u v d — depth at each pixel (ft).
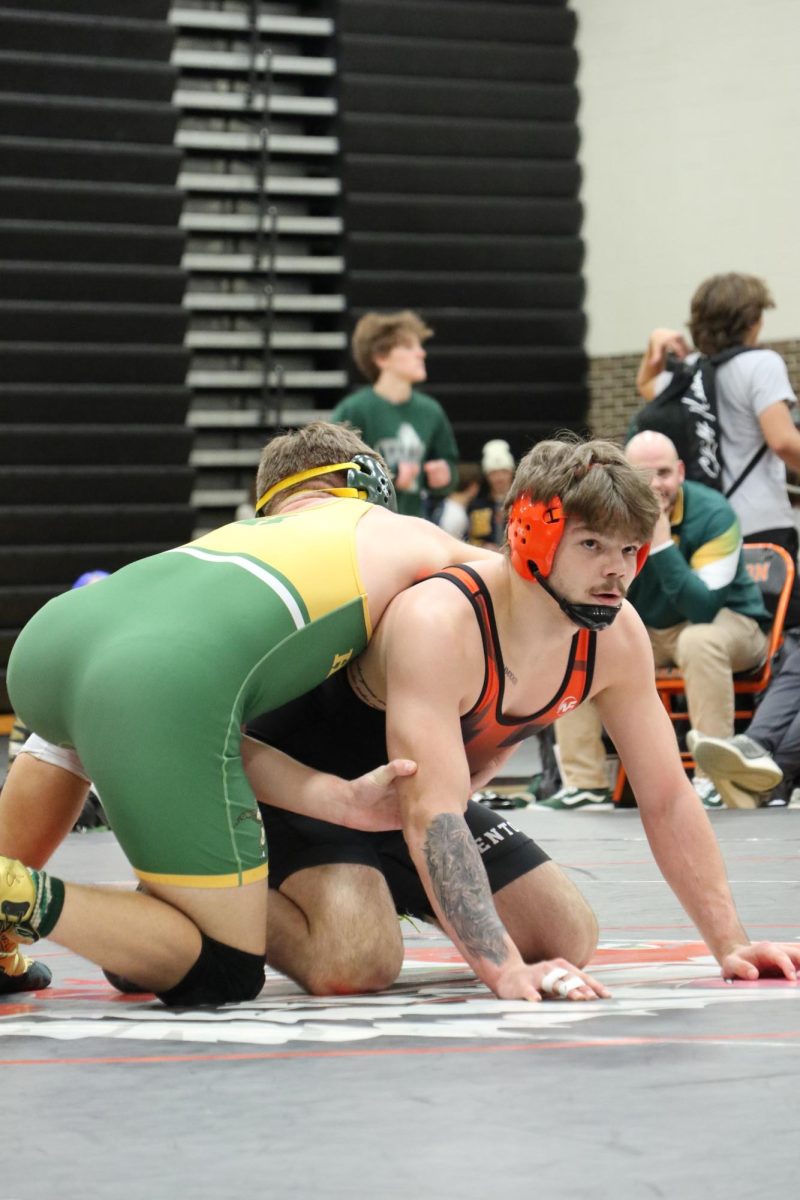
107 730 9.12
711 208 44.32
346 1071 6.59
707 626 24.36
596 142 46.39
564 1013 7.95
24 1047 7.56
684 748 25.61
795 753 23.44
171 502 42.42
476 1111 5.77
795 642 24.11
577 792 24.77
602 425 46.19
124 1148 5.45
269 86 44.09
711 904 9.96
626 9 45.70
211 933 9.30
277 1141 5.46
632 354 45.70
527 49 46.29
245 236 45.39
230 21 45.16
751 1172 4.90
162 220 43.01
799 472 27.50
